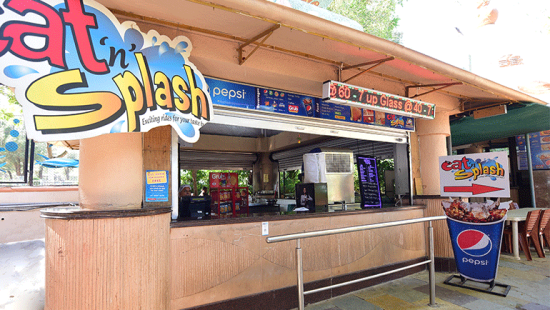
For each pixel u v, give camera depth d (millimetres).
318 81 3807
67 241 2320
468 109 5711
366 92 3910
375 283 4352
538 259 5660
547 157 8273
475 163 4383
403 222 3285
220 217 3422
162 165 3117
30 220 7793
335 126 4410
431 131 5391
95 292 2322
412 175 5375
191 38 3010
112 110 2188
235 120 3600
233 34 3008
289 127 3988
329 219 4000
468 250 4270
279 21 2486
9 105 8477
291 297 3611
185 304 2986
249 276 3365
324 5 3988
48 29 2014
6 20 1883
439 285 4320
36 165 10094
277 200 6664
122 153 2689
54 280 2344
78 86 2076
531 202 8164
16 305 3436
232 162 8484
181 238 3006
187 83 2646
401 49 3189
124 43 2314
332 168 5059
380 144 5902
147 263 2523
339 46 3250
